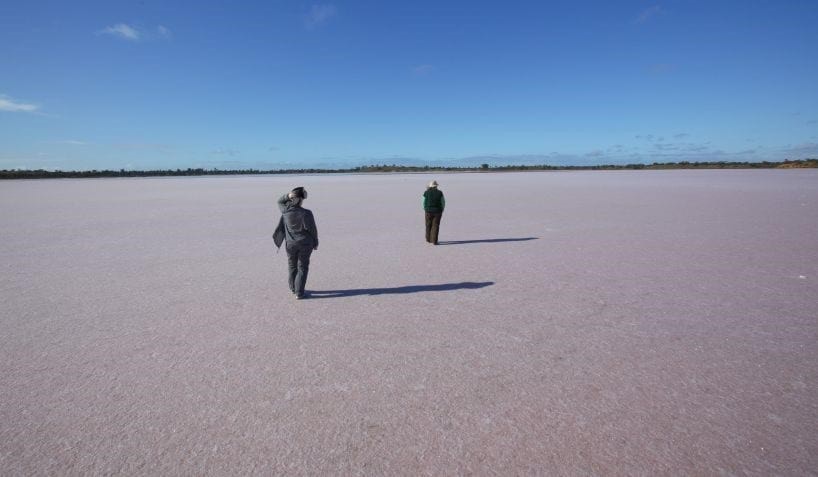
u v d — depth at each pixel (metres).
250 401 3.72
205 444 3.16
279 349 4.80
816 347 4.73
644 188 36.06
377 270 8.56
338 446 3.11
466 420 3.42
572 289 7.09
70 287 7.48
